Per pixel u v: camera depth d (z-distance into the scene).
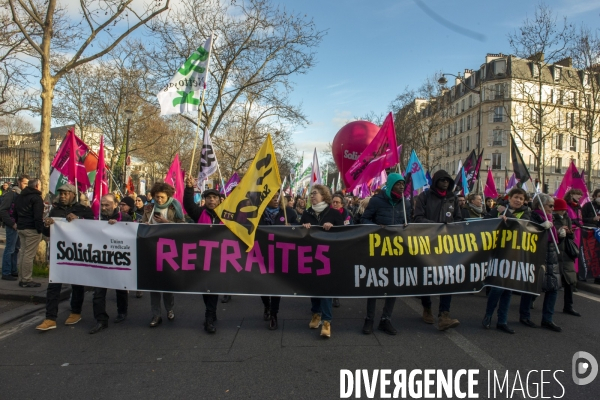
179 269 5.54
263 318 6.20
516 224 5.68
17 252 8.63
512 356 4.69
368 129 11.07
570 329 5.73
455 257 5.57
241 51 17.72
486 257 5.61
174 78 7.74
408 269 5.49
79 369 4.31
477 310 6.78
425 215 5.84
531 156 48.75
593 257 8.54
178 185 10.11
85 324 5.89
